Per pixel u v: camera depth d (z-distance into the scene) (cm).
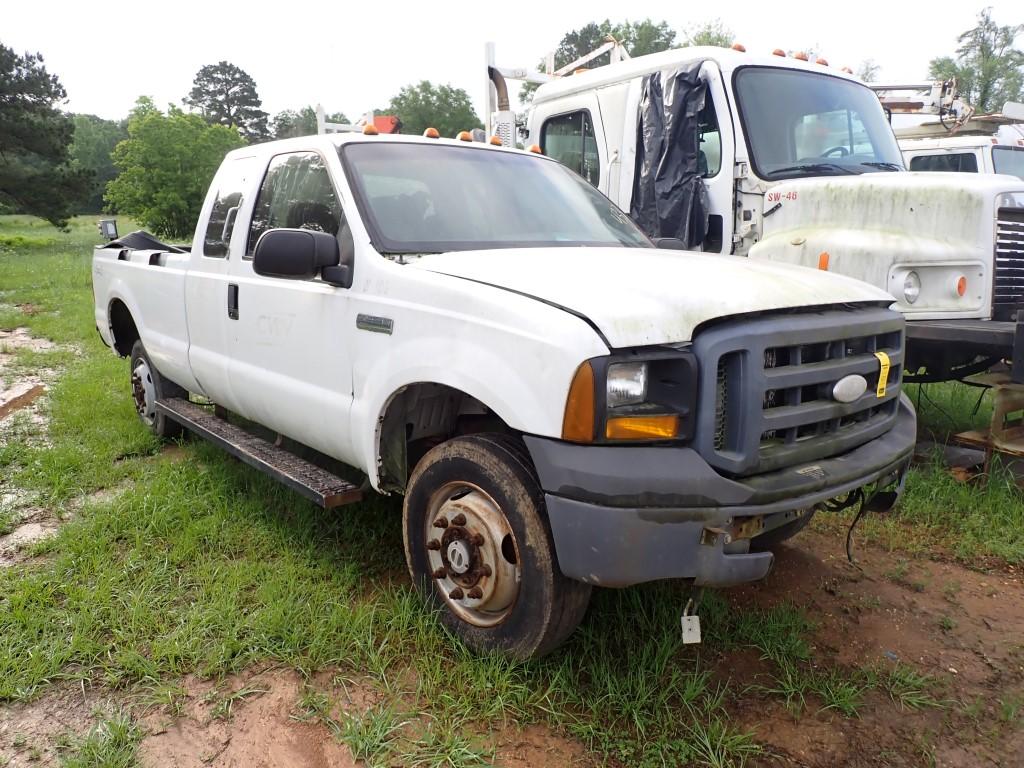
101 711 267
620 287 267
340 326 338
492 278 287
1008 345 426
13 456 518
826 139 636
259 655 296
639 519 239
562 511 247
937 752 259
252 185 425
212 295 440
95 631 311
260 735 257
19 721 263
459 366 276
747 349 251
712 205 617
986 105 4728
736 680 294
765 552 258
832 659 311
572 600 268
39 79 3052
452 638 300
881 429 313
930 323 468
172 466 496
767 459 258
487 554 283
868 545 420
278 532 398
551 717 265
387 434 323
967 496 458
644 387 249
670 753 250
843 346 291
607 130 711
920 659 313
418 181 371
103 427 582
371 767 241
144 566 363
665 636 295
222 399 455
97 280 630
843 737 264
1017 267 500
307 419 368
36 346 969
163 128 4134
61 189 3238
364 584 353
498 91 908
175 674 287
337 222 354
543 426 249
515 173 411
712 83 606
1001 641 328
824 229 527
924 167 1160
